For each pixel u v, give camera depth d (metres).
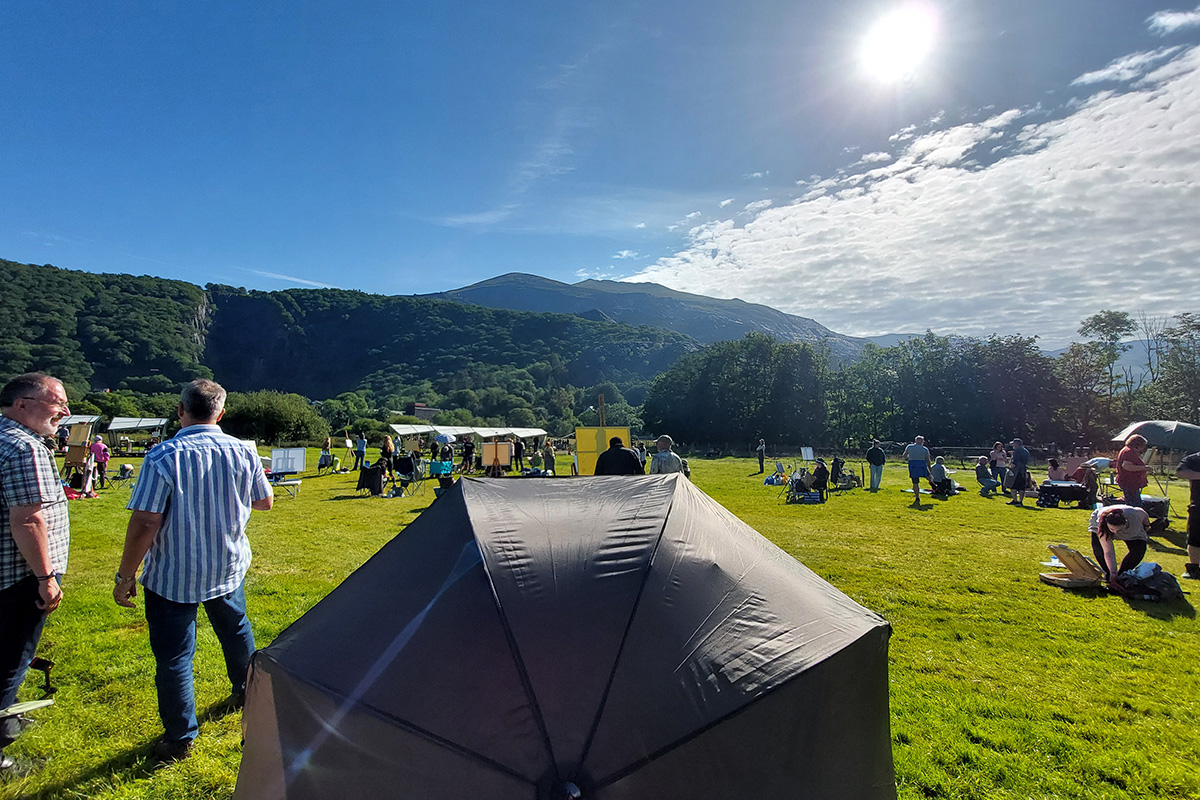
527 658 2.03
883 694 2.42
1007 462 19.08
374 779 1.89
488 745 1.86
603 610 2.19
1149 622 6.09
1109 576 7.16
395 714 1.95
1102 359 56.22
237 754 3.45
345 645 2.24
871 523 12.23
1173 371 52.88
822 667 2.16
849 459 37.69
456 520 2.70
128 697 4.11
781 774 2.03
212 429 3.56
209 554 3.37
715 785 1.91
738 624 2.27
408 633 2.17
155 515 3.18
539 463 26.06
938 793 3.28
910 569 8.22
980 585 7.41
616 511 2.79
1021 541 10.32
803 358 63.97
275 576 7.50
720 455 48.88
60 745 3.50
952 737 3.82
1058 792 3.31
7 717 3.24
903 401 57.97
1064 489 14.85
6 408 3.14
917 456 15.12
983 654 5.26
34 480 3.06
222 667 4.52
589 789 1.79
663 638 2.14
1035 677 4.79
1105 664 5.05
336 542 9.95
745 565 2.62
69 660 4.67
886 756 2.40
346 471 26.75
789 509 14.44
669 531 2.63
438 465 19.94
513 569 2.32
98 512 12.63
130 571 3.18
